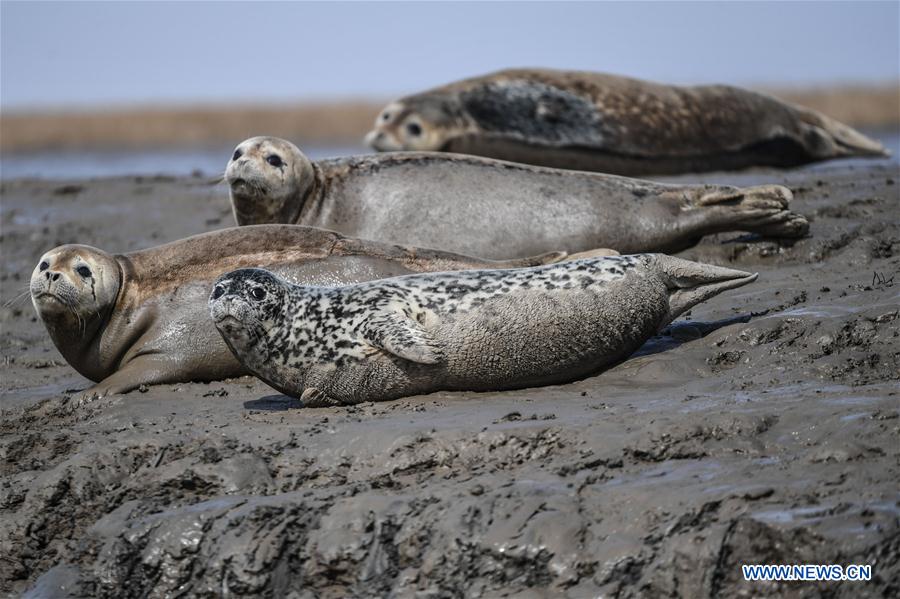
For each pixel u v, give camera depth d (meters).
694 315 30.14
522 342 25.20
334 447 23.38
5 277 44.50
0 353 36.00
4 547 23.19
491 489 20.58
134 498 23.38
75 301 30.28
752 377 24.75
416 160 38.22
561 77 54.47
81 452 24.88
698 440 21.31
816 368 24.45
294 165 36.97
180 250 31.95
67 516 23.58
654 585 17.97
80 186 60.44
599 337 25.59
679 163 54.59
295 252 31.50
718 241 37.50
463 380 25.72
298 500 21.64
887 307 26.55
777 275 34.03
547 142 53.50
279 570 20.56
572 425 22.38
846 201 41.28
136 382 30.25
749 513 18.23
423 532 19.92
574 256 30.53
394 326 24.86
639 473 20.53
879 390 22.58
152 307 31.16
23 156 113.88
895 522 17.36
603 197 36.84
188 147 124.50
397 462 22.45
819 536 17.44
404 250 31.73
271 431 24.72
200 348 30.66
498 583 18.98
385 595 19.56
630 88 54.38
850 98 122.12
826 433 20.70
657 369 25.88
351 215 37.38
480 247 36.66
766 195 36.16
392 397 26.03
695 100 55.03
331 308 25.89
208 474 23.16
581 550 18.80
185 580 21.23
